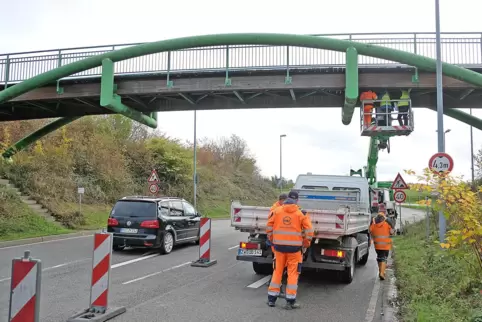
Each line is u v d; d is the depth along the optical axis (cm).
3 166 2277
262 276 974
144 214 1297
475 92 1814
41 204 2128
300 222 712
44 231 1755
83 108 2175
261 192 5238
